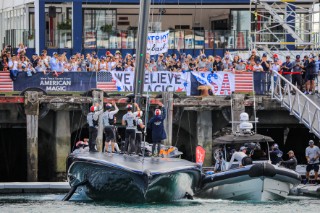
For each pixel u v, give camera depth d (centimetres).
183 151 10538
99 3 12375
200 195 8712
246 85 10444
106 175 8181
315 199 8712
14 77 10306
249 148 8781
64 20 12319
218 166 8944
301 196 8938
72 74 10350
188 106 10256
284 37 12306
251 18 12544
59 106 10112
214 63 10725
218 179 8531
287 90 10288
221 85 10456
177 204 8288
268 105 10325
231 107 10225
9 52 11112
